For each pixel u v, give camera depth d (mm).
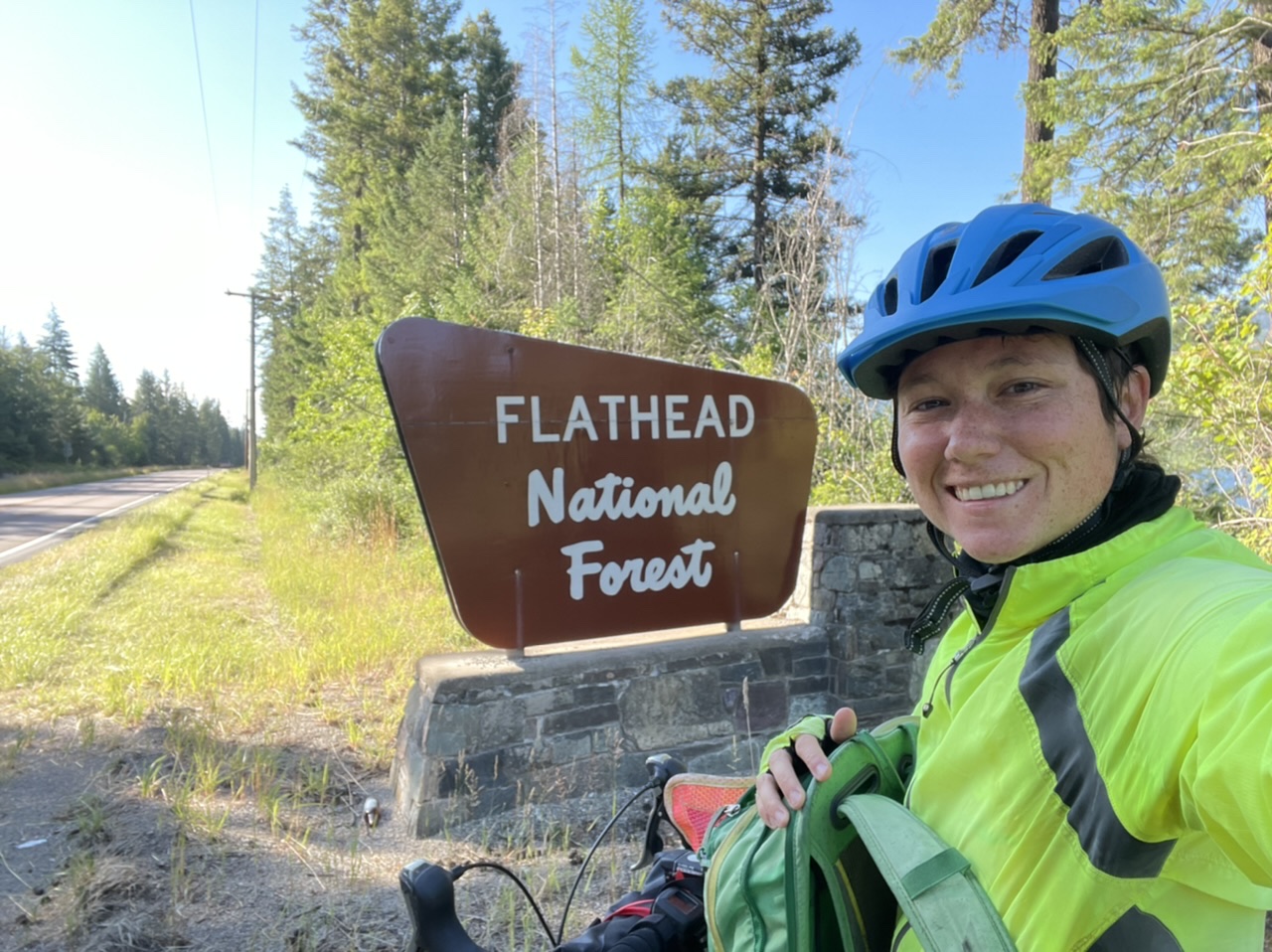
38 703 4969
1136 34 10133
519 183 17656
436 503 3613
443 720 3434
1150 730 742
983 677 961
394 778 3812
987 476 999
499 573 3740
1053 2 11031
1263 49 9594
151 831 3281
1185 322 4926
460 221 21734
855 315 8086
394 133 30344
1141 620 804
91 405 106562
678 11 20859
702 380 4160
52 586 9016
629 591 4031
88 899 2742
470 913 2816
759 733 4156
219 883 2912
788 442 4379
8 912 2730
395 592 8531
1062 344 987
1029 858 821
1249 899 789
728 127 21547
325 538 12891
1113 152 10406
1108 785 764
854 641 4344
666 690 3918
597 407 3926
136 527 15609
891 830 959
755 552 4348
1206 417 4520
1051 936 785
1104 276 965
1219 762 668
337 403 14281
